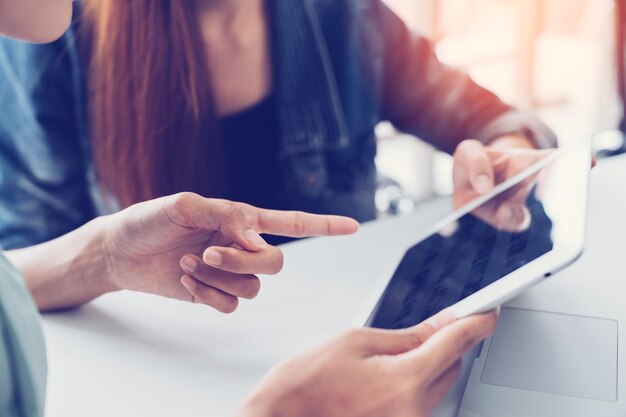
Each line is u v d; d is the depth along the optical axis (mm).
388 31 1238
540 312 605
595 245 731
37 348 462
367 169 1345
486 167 819
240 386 564
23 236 1085
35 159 1088
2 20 535
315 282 737
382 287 646
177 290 668
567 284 654
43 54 1062
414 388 436
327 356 449
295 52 1209
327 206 1308
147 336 645
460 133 1165
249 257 575
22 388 434
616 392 496
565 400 492
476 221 686
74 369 594
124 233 643
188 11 1055
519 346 555
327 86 1238
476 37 3035
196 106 1087
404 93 1238
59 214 1108
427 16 2836
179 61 1065
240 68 1187
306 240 841
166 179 1126
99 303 710
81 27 1062
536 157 816
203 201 604
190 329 656
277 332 645
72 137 1111
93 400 550
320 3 1209
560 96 3207
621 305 612
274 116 1233
